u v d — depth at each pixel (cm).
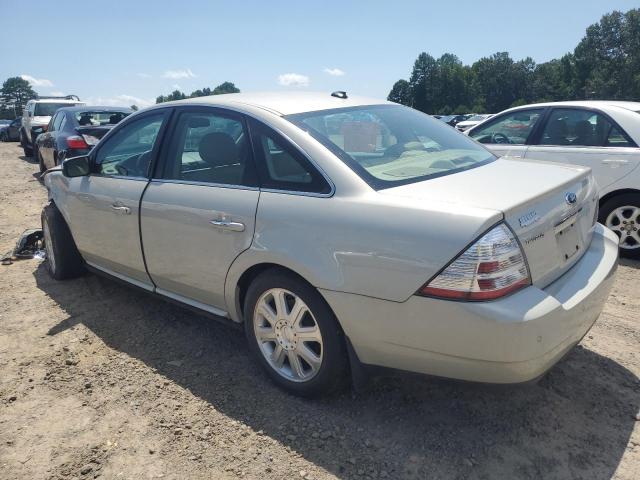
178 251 336
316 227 264
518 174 292
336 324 270
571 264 277
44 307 430
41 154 1080
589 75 9069
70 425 283
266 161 296
